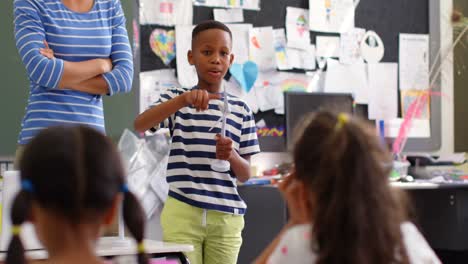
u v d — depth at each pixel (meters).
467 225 4.16
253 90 4.17
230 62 2.69
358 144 1.22
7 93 3.46
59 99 2.48
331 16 4.44
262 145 4.14
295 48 4.32
